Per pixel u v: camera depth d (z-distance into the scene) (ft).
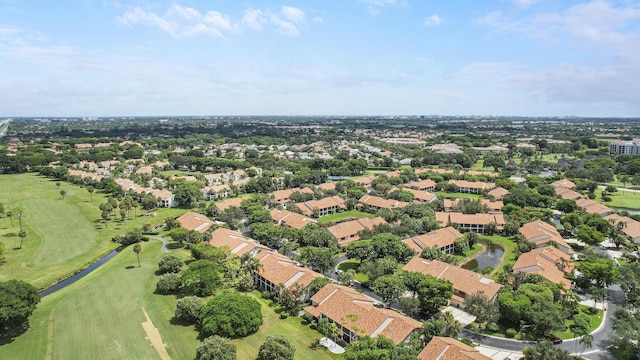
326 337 280.31
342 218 601.21
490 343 274.77
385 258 376.27
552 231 486.38
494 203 631.97
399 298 312.50
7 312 265.34
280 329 290.15
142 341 271.08
